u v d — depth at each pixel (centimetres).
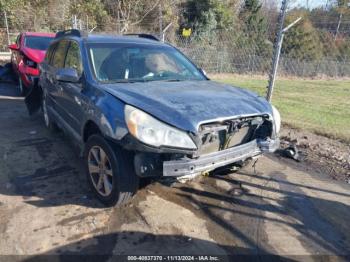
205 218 354
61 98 480
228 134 331
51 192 391
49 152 510
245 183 441
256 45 1972
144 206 368
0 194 382
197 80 452
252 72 1867
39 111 730
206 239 319
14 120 679
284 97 1145
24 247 296
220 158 326
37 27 2175
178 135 300
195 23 2358
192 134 303
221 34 2161
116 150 332
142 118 304
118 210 357
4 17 2077
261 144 363
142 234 320
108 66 410
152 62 448
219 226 342
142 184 400
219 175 456
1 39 2044
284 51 1886
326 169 502
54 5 2256
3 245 297
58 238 309
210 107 332
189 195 399
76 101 407
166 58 469
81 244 303
